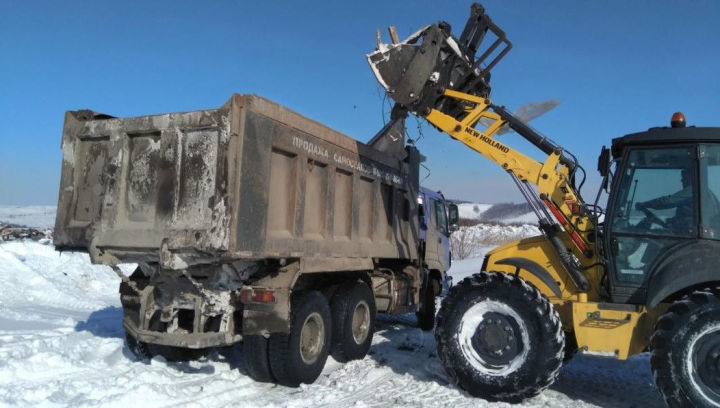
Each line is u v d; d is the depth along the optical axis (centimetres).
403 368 595
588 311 470
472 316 498
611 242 482
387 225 718
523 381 465
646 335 454
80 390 428
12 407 383
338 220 592
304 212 519
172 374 503
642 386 562
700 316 407
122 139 462
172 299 476
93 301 988
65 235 482
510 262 528
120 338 606
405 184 768
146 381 467
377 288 716
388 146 729
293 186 503
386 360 629
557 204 534
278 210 486
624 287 476
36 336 605
